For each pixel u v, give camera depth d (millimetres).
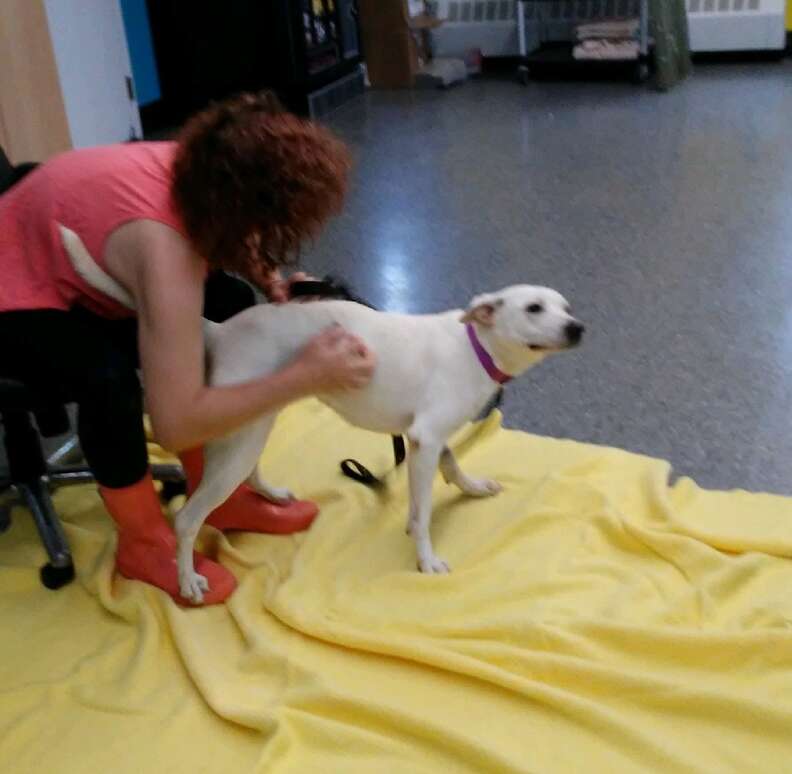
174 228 1321
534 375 2246
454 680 1305
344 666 1349
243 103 1306
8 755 1233
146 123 4574
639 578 1477
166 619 1454
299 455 1895
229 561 1597
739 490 1711
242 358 1421
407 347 1478
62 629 1473
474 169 3920
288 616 1418
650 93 4969
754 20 5383
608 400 2123
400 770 1160
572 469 1742
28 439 1688
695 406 2078
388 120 4777
